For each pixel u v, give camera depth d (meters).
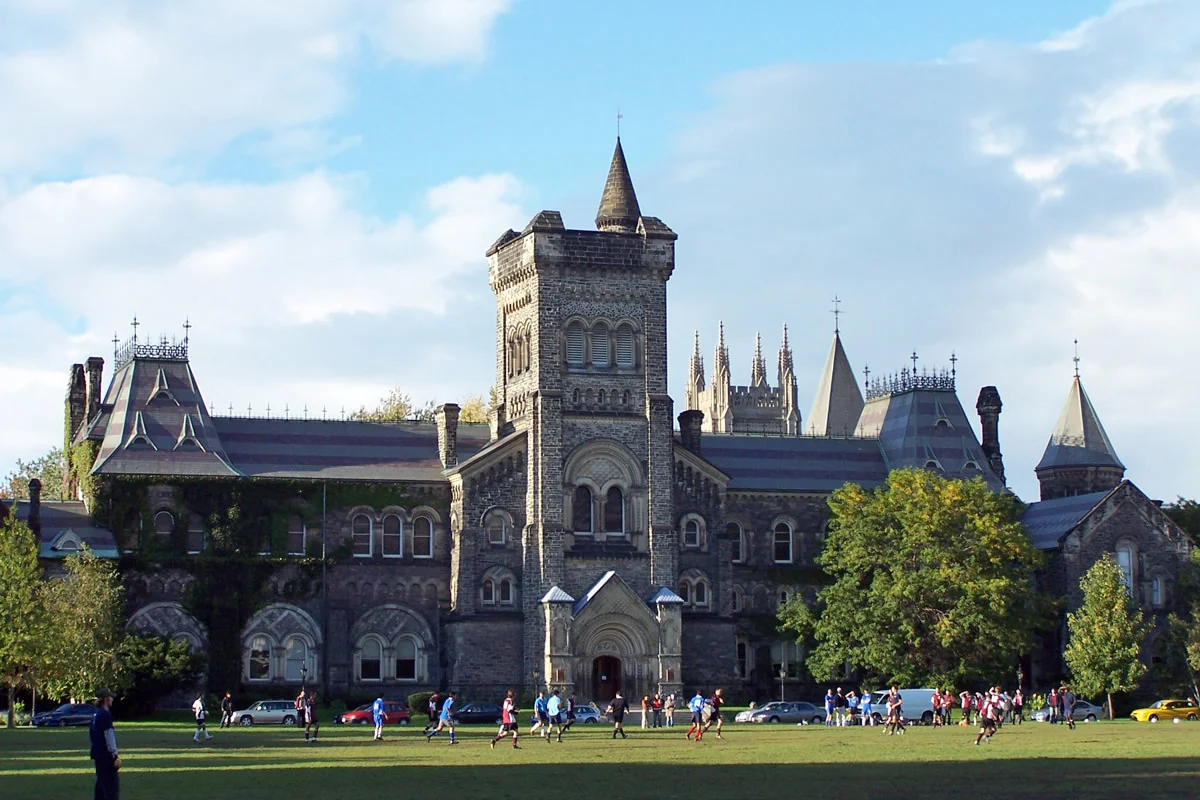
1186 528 165.38
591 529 139.00
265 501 139.12
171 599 134.88
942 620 132.25
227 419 143.62
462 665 136.12
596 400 140.25
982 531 135.62
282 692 136.38
